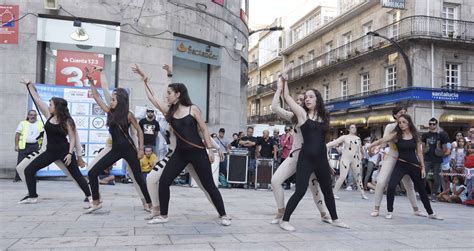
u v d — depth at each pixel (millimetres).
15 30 12352
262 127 24656
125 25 13352
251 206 8078
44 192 9141
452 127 26219
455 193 10492
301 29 44281
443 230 6039
